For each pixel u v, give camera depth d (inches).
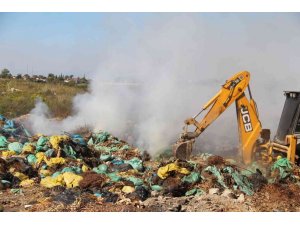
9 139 626.8
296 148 510.6
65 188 428.8
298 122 515.5
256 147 541.3
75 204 377.4
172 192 426.3
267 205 399.2
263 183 446.3
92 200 392.8
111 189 427.2
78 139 592.4
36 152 542.3
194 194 430.9
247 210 381.7
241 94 540.1
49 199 396.5
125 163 531.5
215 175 453.4
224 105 537.0
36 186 446.0
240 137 542.9
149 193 425.1
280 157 506.9
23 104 1075.3
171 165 455.8
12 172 470.9
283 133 525.3
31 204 389.7
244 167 523.8
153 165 563.2
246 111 541.6
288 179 465.7
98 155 601.6
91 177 440.5
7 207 382.6
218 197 415.2
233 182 447.5
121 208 369.1
